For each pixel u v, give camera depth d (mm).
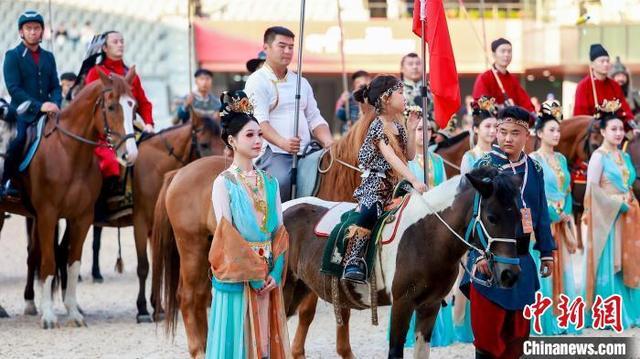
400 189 9164
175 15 31188
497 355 9047
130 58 30625
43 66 14320
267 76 11516
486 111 12797
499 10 30047
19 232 24328
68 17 30734
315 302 10461
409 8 30828
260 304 8594
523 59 29328
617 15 27734
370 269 8922
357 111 19891
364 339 12188
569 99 29141
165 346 11844
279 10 31312
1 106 13469
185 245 10234
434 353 11297
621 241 12938
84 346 11891
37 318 13906
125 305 15023
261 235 8531
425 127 10172
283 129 11547
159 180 14289
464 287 9320
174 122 19766
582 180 15977
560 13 28516
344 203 9703
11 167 13352
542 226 9242
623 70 19578
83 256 20547
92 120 13289
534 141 14000
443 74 10797
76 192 13281
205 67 29906
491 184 8289
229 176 8547
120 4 31000
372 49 29672
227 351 8430
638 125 16578
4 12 30250
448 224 8641
